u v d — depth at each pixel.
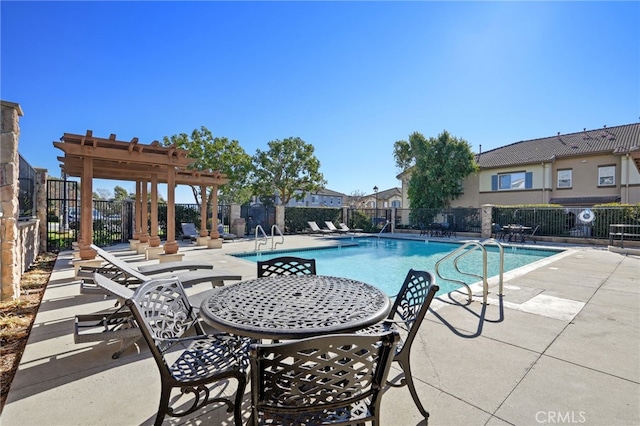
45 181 9.65
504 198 19.31
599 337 3.40
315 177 23.31
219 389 2.45
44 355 2.98
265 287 2.82
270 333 1.81
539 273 6.71
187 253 10.19
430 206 20.36
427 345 3.21
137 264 7.77
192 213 16.31
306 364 1.65
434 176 20.03
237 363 2.14
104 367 2.77
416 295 2.60
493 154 21.67
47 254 9.16
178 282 2.66
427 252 12.54
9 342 3.32
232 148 21.58
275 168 22.69
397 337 1.58
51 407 2.20
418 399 2.12
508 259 10.74
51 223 10.58
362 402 1.82
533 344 3.23
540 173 17.95
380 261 10.70
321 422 1.63
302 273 3.79
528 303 4.60
